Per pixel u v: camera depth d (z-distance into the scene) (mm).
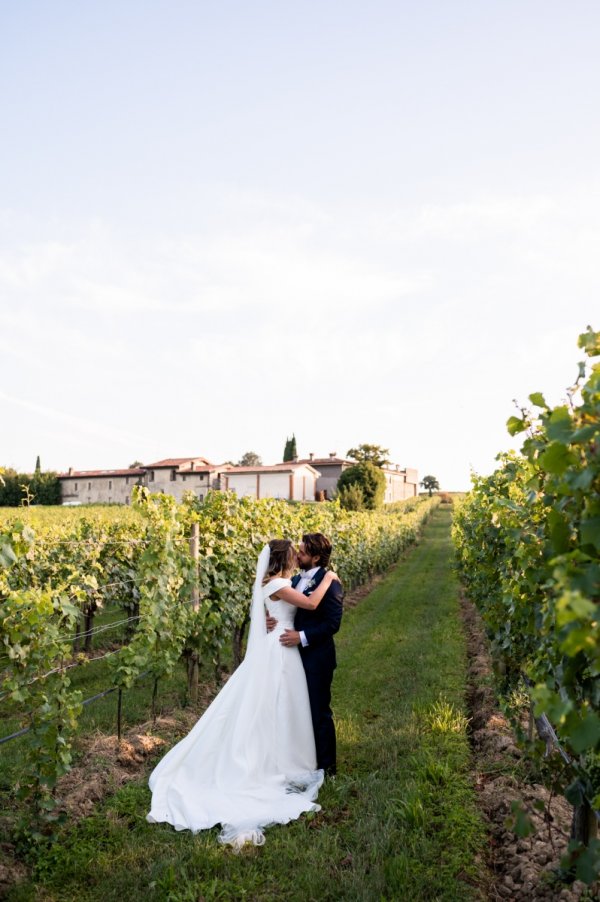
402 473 81750
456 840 3562
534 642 3984
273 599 4766
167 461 61406
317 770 4598
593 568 1968
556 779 3104
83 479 61906
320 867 3400
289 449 87188
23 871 3465
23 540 4238
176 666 8016
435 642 9070
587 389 2150
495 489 5922
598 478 2090
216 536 7605
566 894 2914
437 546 28219
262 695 4543
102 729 5656
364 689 6883
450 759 4699
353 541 14453
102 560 9633
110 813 4004
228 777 4305
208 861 3445
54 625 4133
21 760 4355
